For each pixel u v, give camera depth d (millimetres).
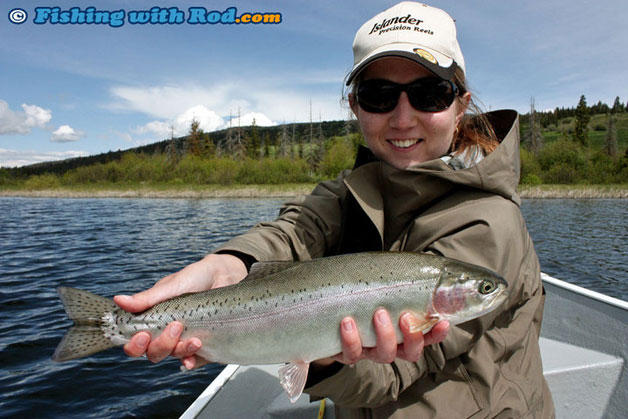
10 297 2494
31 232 5289
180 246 4230
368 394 502
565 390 940
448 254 544
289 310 586
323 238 737
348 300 572
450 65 607
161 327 617
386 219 652
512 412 518
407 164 637
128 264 3352
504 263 528
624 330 1008
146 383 1596
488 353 532
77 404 1444
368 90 622
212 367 1738
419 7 624
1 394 1496
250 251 676
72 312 616
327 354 573
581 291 1166
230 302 611
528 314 595
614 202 10148
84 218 7074
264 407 805
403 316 510
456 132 704
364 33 646
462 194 575
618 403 931
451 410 514
